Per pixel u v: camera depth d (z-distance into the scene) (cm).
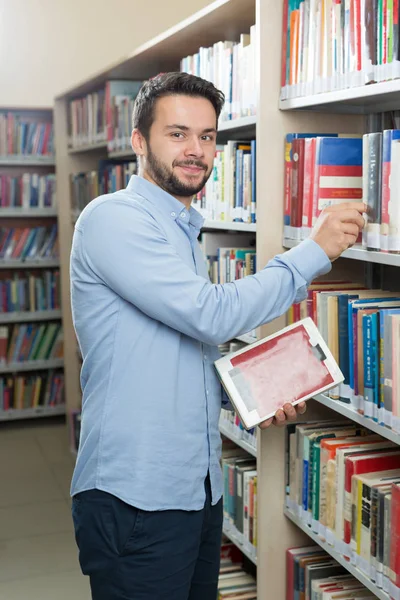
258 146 198
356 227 148
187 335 149
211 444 158
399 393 152
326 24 172
